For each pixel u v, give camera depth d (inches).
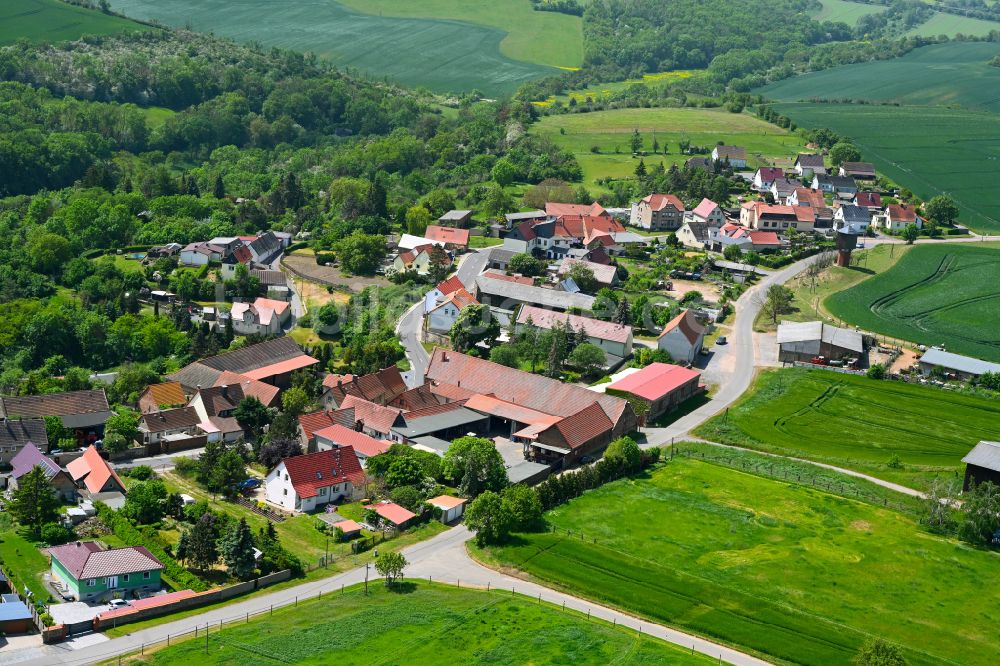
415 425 7524.6
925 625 5329.7
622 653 4891.7
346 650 4840.1
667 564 5846.5
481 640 4970.5
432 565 5816.9
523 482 6801.2
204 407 7736.2
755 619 5285.4
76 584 5285.4
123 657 4761.3
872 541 6205.7
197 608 5295.3
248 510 6476.4
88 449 6943.9
